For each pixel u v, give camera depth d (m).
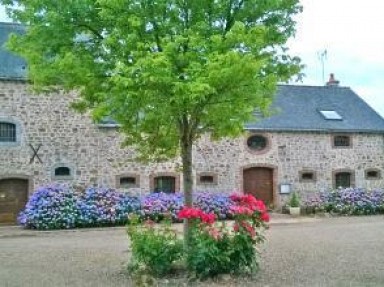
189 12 8.40
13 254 11.22
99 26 8.37
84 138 19.09
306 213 21.47
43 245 12.79
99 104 8.37
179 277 8.09
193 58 7.66
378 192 22.16
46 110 18.66
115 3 7.59
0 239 14.57
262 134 21.64
